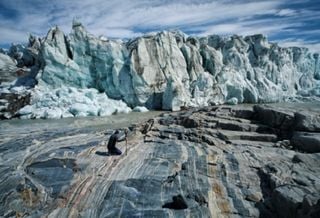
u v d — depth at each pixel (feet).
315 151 32.89
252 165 30.42
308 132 36.19
